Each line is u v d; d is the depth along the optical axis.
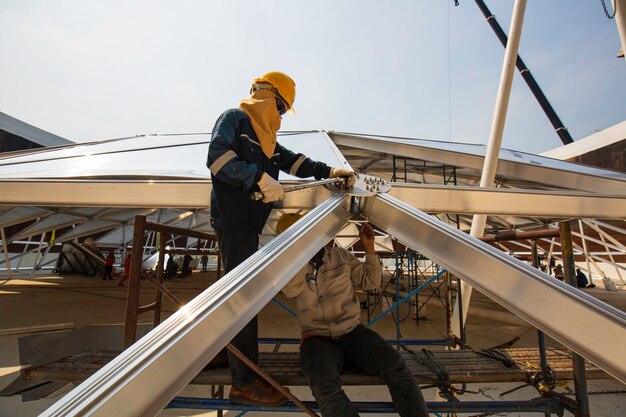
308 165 2.24
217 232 1.83
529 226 12.03
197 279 16.17
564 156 16.58
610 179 4.39
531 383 2.12
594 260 17.36
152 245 21.22
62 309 7.48
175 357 0.71
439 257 1.12
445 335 6.16
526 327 6.73
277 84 1.93
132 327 1.89
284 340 3.20
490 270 0.94
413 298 8.99
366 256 2.35
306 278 2.09
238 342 1.72
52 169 4.53
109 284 13.15
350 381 1.87
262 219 1.87
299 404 1.71
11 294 9.49
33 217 10.61
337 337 2.02
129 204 2.55
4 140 15.58
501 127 3.55
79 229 15.54
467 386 3.84
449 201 2.35
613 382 3.77
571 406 1.93
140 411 0.63
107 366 0.66
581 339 0.73
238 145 1.75
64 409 0.57
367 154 9.66
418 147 7.12
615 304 9.98
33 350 3.36
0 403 3.18
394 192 2.29
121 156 5.48
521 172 5.44
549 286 0.81
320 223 1.35
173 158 5.16
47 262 19.16
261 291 0.93
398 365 1.80
